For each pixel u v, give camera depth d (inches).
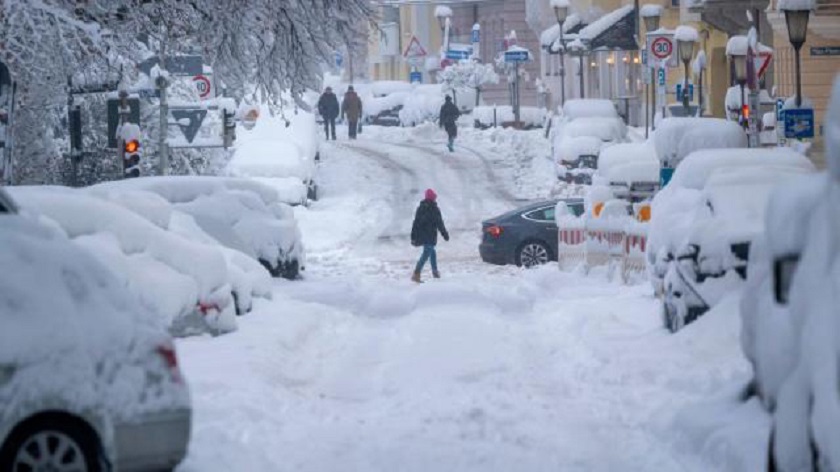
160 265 1577.3
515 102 6102.4
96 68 2578.7
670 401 1203.2
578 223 2721.5
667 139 2309.3
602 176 3095.5
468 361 1512.1
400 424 1146.0
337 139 6456.7
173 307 1560.0
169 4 2377.0
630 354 1437.0
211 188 2361.0
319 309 2009.1
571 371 1435.8
